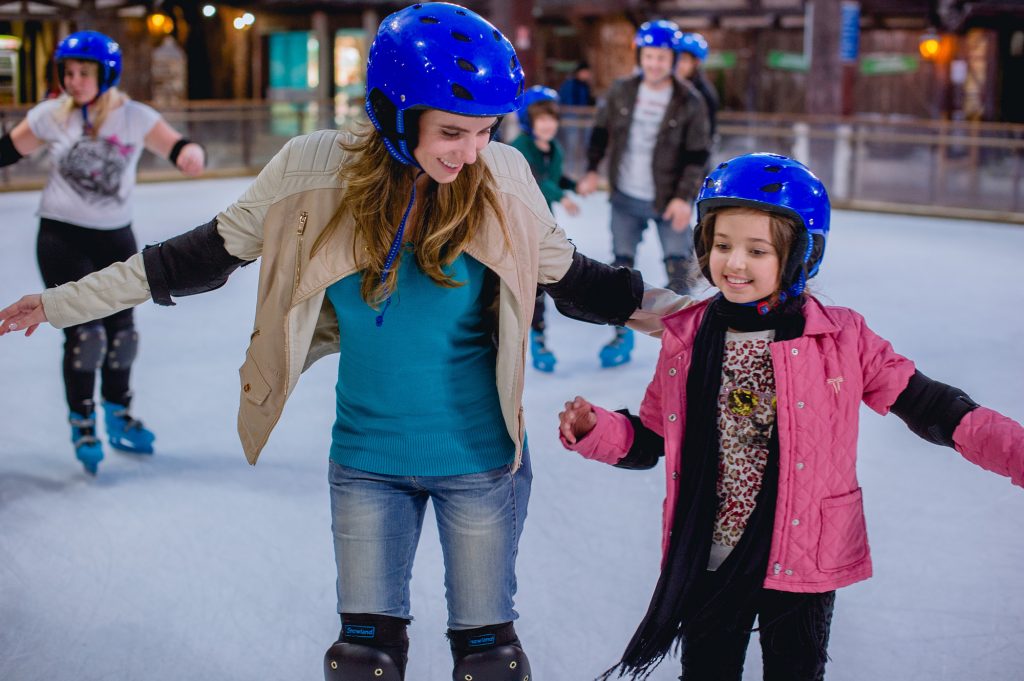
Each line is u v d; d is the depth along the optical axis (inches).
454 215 74.7
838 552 77.7
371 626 80.0
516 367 79.0
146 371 215.6
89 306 83.8
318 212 76.6
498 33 72.5
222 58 863.1
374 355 78.6
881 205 489.7
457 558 81.5
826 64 587.8
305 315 78.1
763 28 727.1
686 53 263.6
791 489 76.9
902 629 112.4
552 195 228.4
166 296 83.4
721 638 80.8
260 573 126.0
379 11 804.0
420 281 76.7
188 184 568.1
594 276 85.7
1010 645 108.8
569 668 104.6
